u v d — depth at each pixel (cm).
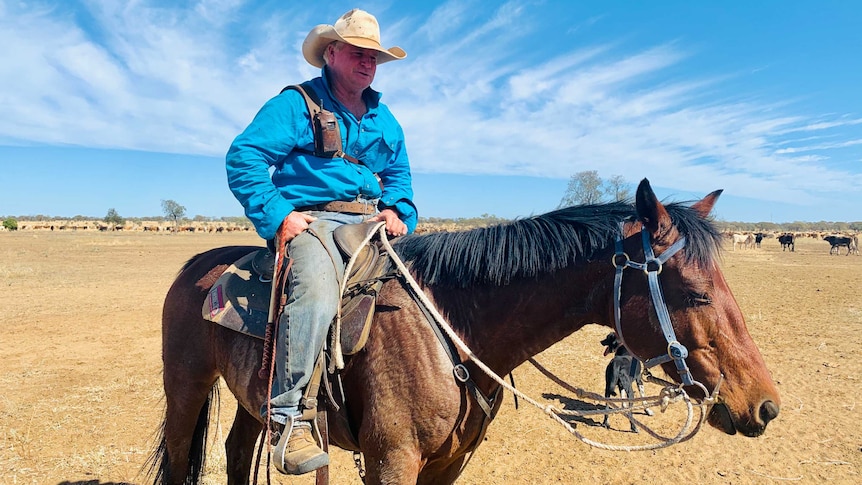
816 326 1080
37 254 2692
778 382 710
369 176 267
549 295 232
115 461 450
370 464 223
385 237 250
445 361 222
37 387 642
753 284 1839
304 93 252
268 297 256
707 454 507
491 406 240
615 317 218
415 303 232
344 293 236
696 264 207
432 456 226
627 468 479
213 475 431
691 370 206
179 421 309
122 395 621
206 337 294
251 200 235
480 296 238
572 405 643
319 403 235
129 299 1309
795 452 507
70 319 1054
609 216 229
